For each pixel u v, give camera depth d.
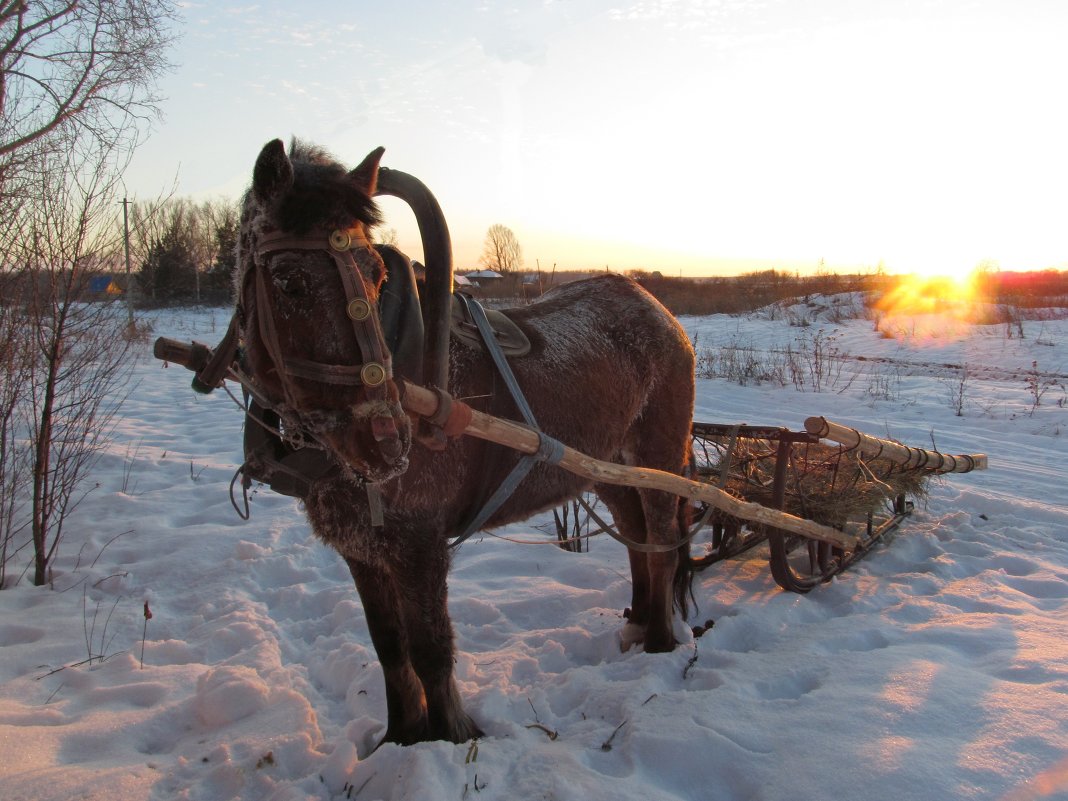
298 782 2.80
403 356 2.64
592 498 7.36
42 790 2.70
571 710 3.47
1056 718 2.92
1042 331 20.39
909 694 3.16
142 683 3.67
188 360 2.96
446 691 3.03
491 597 4.93
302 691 3.68
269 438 2.83
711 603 4.64
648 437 4.21
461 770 2.71
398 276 2.74
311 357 2.27
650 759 2.89
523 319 3.75
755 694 3.39
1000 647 3.68
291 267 2.26
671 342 4.23
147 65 7.19
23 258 4.85
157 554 5.49
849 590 4.71
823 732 2.94
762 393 13.41
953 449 9.36
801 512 4.79
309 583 5.16
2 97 5.86
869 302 28.92
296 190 2.31
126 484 7.02
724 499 3.83
